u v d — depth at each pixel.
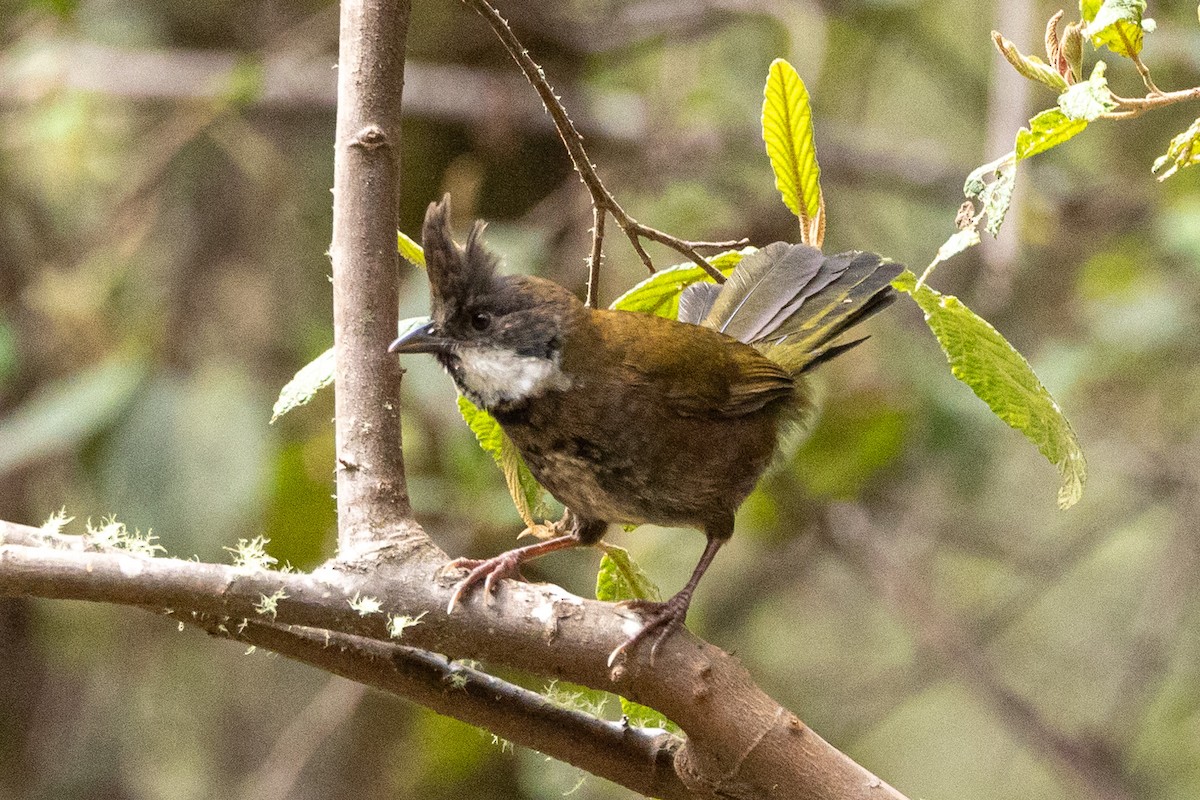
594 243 5.38
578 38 12.73
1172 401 13.75
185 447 10.78
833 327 6.82
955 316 4.97
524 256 10.84
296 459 10.70
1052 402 4.99
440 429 10.68
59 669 13.02
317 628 4.44
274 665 13.29
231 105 12.09
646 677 4.46
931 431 12.04
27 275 12.24
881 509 13.88
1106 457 13.77
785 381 6.43
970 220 4.43
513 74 12.45
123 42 13.15
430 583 4.48
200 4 13.34
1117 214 13.39
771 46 13.82
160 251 12.63
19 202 12.34
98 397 10.83
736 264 7.04
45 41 12.30
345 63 4.95
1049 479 14.98
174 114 13.05
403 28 4.96
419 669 4.90
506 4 12.46
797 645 15.06
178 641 13.05
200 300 12.48
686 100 12.96
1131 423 13.84
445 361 6.12
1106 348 12.49
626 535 12.13
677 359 6.09
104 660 12.99
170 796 13.16
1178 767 13.72
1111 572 15.62
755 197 12.69
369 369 4.79
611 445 6.03
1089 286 13.09
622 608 4.80
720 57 13.82
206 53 13.07
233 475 10.72
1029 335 12.87
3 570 4.11
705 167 12.71
